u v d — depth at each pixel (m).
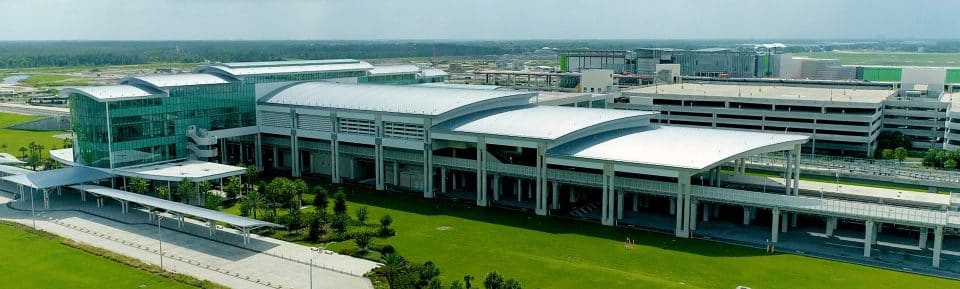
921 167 175.50
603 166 122.31
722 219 126.69
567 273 97.44
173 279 94.31
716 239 114.62
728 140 126.00
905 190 140.88
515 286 79.19
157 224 122.38
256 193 125.62
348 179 162.75
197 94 159.25
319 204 130.62
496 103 154.62
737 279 95.44
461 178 154.25
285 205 133.12
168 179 137.62
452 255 106.06
